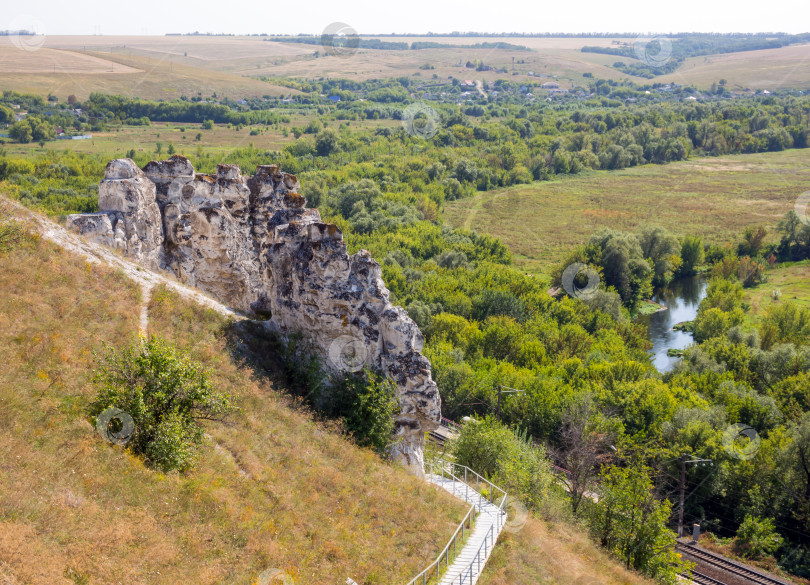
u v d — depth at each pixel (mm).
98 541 15562
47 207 75188
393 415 27656
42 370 19891
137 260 30000
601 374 65500
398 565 20250
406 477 25734
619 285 105000
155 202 31984
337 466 23641
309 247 27047
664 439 54062
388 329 27562
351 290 27125
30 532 14898
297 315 27750
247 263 32969
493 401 59312
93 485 17078
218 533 17844
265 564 17578
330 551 19250
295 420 24562
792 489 50031
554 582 23891
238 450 21453
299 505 20531
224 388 23594
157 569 15805
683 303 106938
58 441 17812
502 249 113750
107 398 19297
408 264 101375
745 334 83250
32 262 24109
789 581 42438
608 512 33906
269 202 33688
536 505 33750
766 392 68500
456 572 20984
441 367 63000
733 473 51281
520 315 85562
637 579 29391
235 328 27391
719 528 49750
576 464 39500
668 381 69562
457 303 85000
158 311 25391
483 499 28016
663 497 51000
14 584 13469
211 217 31344
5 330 20641
